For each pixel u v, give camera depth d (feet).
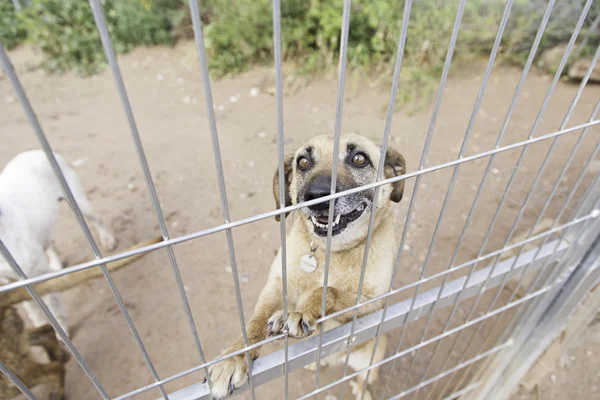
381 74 7.26
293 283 2.52
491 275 1.85
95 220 4.14
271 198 4.93
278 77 0.78
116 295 0.97
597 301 2.46
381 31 7.07
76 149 6.07
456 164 1.27
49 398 2.88
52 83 8.18
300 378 3.16
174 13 8.82
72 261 4.23
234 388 1.50
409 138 5.85
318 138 2.74
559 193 4.65
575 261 1.99
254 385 1.49
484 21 6.88
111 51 0.63
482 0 6.88
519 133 5.82
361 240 2.38
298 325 1.65
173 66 8.38
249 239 4.35
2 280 2.92
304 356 1.50
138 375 3.20
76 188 3.93
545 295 2.14
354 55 7.22
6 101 7.61
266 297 2.39
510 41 7.11
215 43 7.89
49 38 8.61
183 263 4.11
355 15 7.16
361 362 2.83
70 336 3.47
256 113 6.70
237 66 7.80
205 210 4.79
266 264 4.07
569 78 6.92
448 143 5.71
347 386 3.12
